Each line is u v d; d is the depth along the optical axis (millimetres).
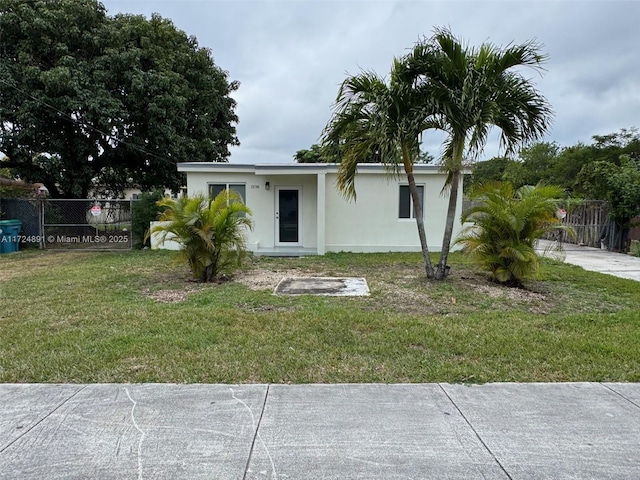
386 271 9047
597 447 2561
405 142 6945
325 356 4055
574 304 6254
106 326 4934
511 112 6930
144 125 15648
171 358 3967
